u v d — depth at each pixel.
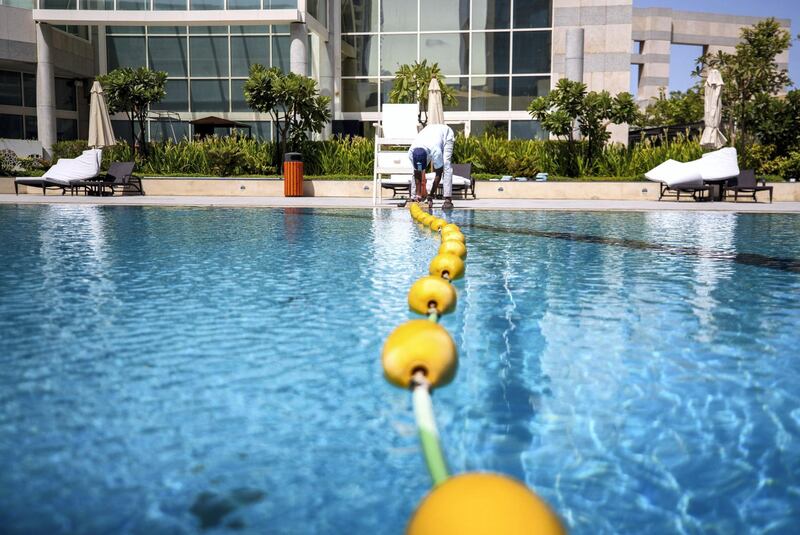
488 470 1.86
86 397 2.40
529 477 1.83
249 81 19.44
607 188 17.72
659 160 19.42
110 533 1.51
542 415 2.28
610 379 2.67
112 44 26.23
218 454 1.93
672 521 1.61
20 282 4.77
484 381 2.63
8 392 2.45
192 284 4.70
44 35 22.09
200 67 26.02
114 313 3.76
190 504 1.64
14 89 26.33
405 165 14.19
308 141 20.69
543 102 19.34
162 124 26.28
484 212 12.55
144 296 4.25
